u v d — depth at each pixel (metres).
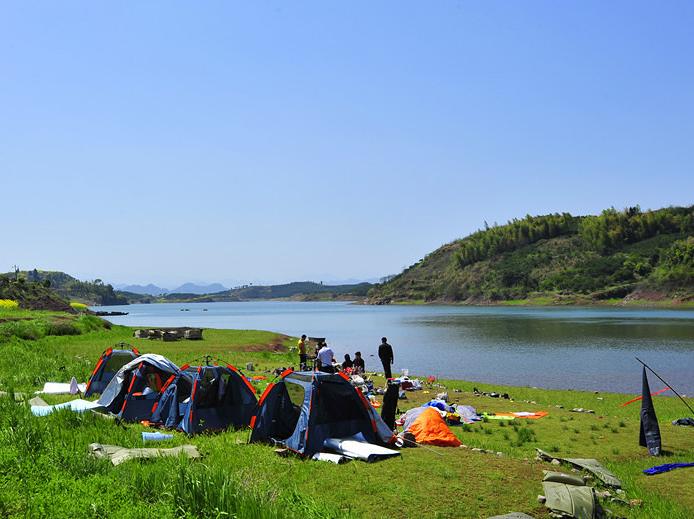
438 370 38.22
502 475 10.56
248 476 9.96
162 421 15.20
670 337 60.56
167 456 10.84
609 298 182.25
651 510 9.71
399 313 166.88
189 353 35.59
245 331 59.19
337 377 12.79
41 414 14.20
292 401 13.63
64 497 8.02
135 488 8.78
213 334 53.91
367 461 11.32
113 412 16.30
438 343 60.00
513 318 113.06
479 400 22.27
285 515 7.98
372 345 59.44
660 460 13.32
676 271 174.75
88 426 13.24
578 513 8.98
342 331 84.50
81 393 19.12
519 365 40.59
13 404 14.33
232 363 31.66
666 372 35.84
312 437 12.05
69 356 30.27
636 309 147.25
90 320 51.94
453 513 8.79
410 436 13.46
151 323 119.25
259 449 12.36
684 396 27.20
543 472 11.04
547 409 20.70
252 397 15.27
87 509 7.70
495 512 8.96
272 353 39.66
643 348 50.22
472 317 123.88
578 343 56.28
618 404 23.53
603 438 15.67
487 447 13.86
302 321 126.56
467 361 43.38
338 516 8.25
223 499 8.21
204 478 8.56
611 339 59.75
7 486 8.30
